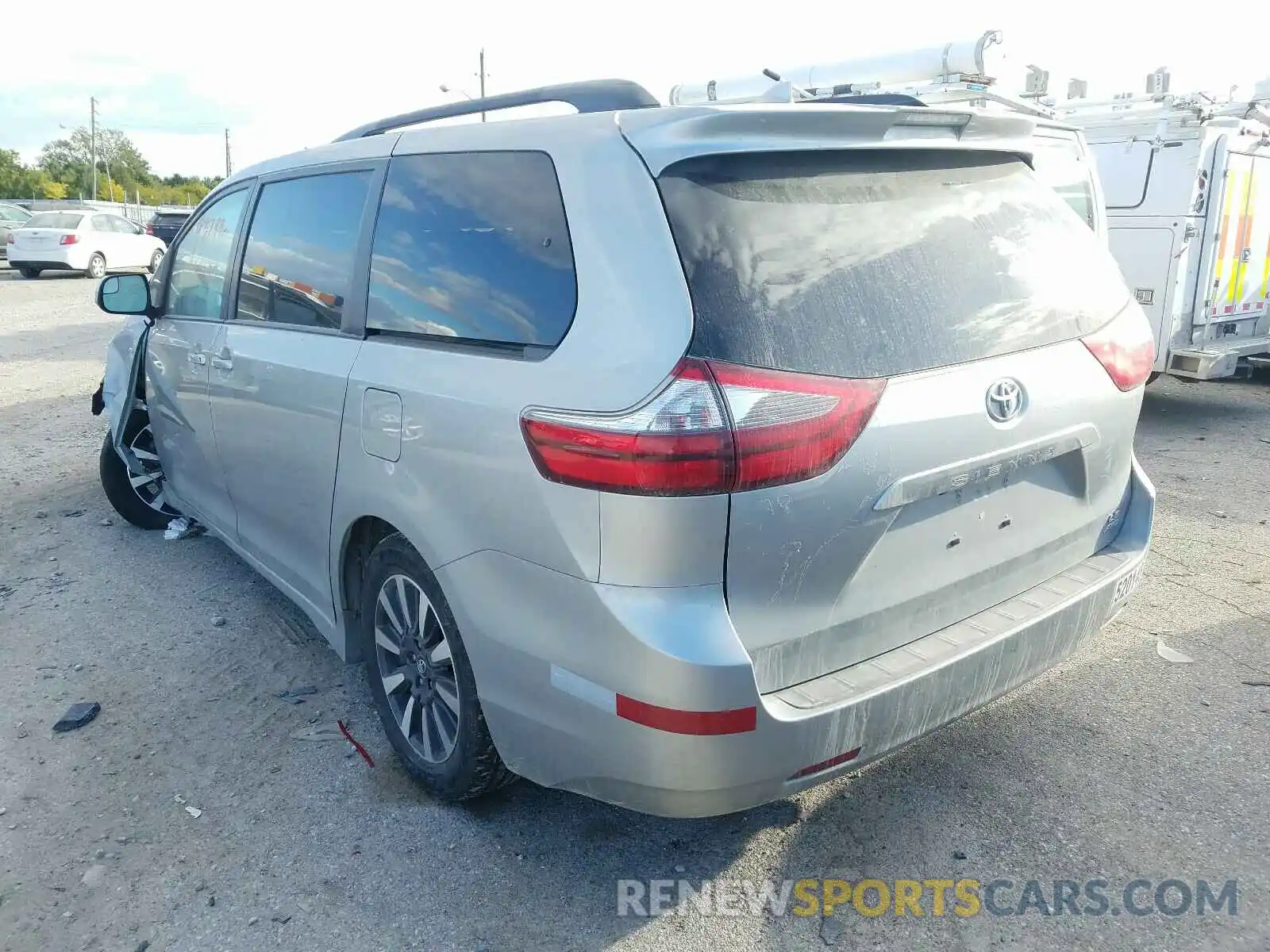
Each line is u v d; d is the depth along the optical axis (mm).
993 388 2604
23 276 23781
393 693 3277
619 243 2387
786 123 2434
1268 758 3270
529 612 2500
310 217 3615
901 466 2420
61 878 2863
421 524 2814
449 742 3029
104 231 23641
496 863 2896
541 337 2521
